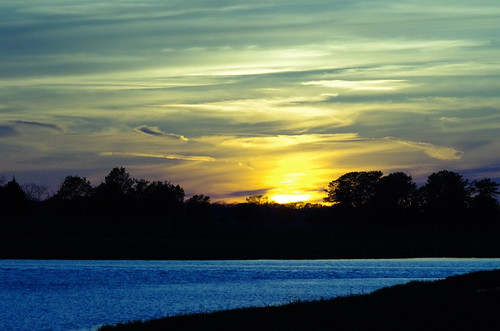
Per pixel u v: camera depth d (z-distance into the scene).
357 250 132.38
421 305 36.72
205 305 52.16
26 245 121.94
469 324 31.20
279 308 37.12
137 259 110.75
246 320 33.69
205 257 115.62
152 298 56.78
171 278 77.50
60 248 120.25
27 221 157.88
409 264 104.50
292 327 31.64
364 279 76.62
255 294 59.53
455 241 155.50
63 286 67.88
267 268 94.06
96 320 45.38
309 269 92.50
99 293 61.22
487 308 35.47
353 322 32.25
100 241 133.12
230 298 56.59
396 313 34.25
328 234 161.88
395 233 172.88
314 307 37.00
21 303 53.97
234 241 142.25
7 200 172.62
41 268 90.56
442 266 100.50
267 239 148.75
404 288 45.91
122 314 47.78
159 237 147.00
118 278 77.25
